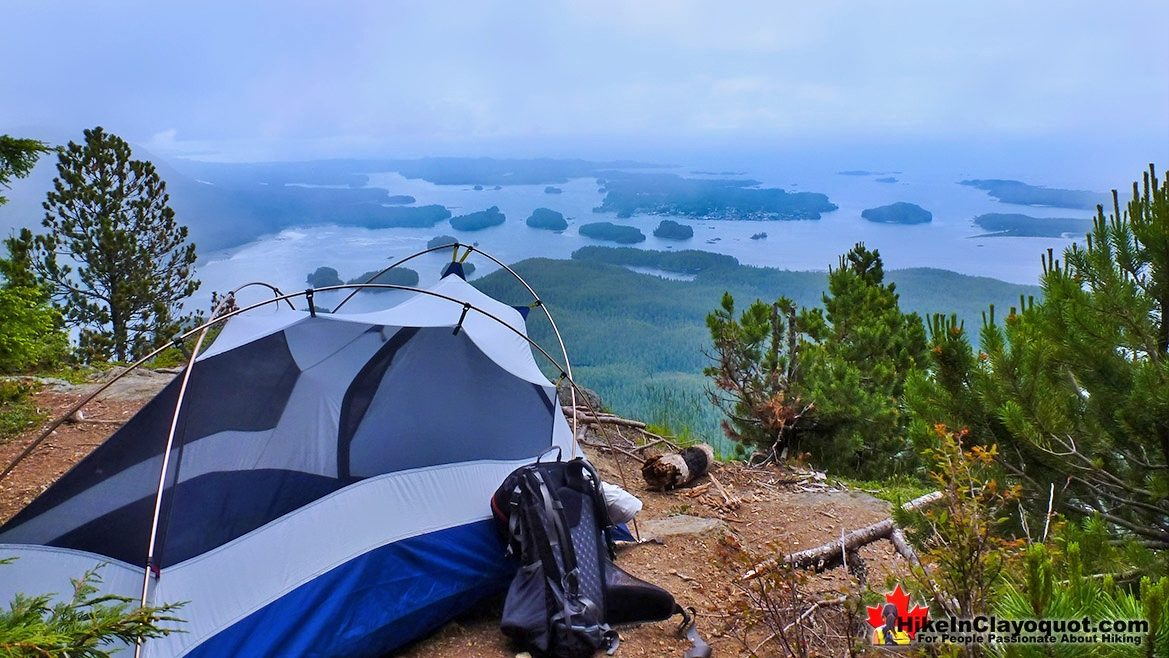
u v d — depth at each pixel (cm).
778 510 649
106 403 870
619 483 711
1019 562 286
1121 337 385
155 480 386
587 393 959
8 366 569
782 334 950
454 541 446
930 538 381
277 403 432
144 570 357
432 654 418
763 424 895
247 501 394
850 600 354
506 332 573
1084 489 413
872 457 895
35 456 698
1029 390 386
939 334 444
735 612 385
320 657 382
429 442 466
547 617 407
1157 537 385
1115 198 403
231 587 370
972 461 318
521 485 440
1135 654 204
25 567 370
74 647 209
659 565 530
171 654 344
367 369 470
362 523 420
